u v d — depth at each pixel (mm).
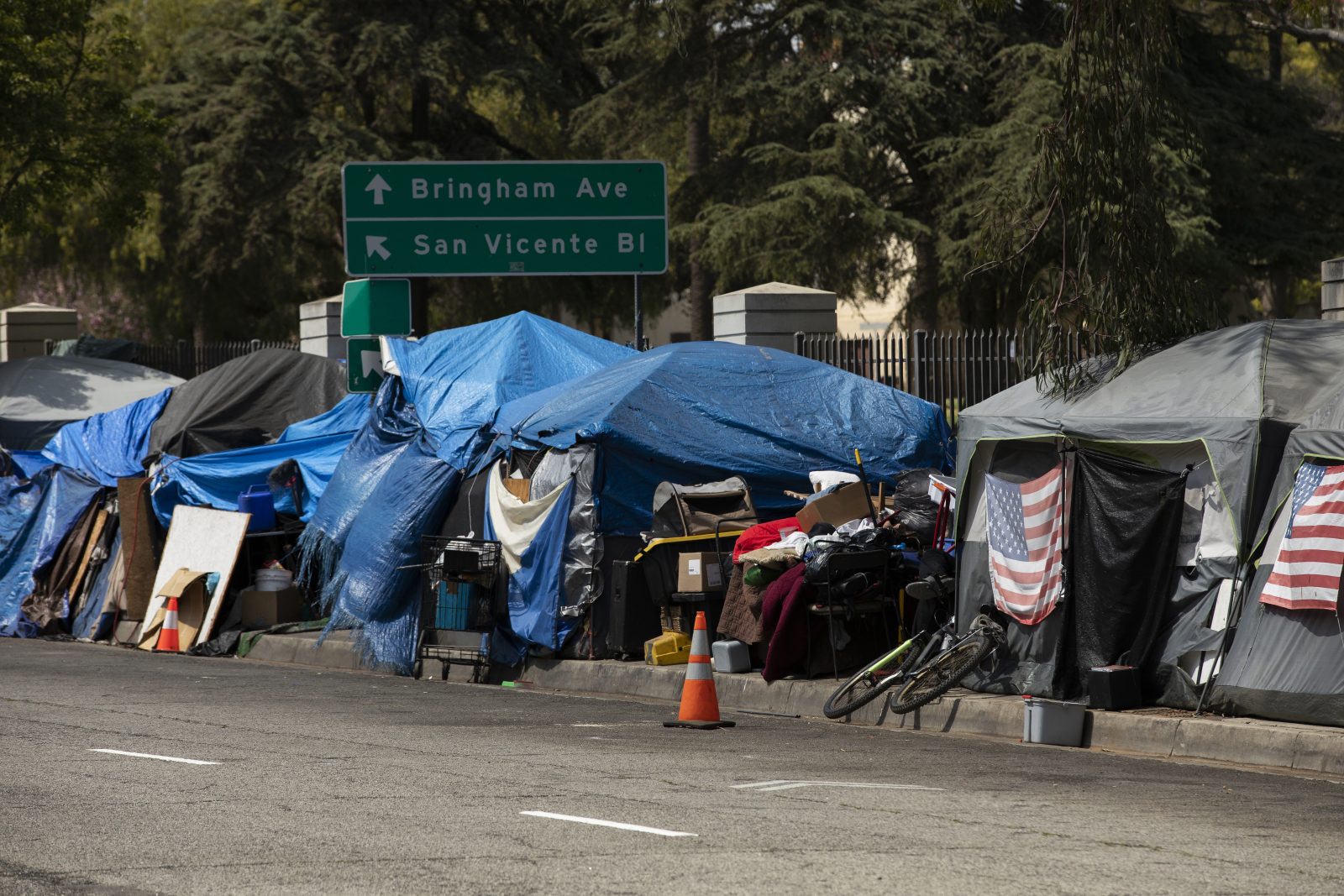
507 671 33094
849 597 28031
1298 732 21516
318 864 13766
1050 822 16219
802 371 36688
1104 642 25125
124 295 111500
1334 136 80125
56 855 14211
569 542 32438
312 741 22516
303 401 46688
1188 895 12727
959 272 71812
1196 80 78250
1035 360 27594
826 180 73750
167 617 39312
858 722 26250
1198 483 24844
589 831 15352
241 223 92000
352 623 36281
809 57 78125
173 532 41375
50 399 55594
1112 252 27688
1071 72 28078
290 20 89188
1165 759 22172
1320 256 75938
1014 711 24562
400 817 16094
